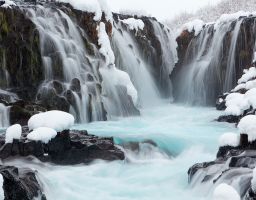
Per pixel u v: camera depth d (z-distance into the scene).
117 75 17.78
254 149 9.12
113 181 9.40
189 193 8.59
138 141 11.57
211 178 8.28
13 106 13.47
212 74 20.97
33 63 15.91
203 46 22.03
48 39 16.31
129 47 20.80
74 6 18.03
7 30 15.60
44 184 8.49
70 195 8.58
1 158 9.52
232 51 20.23
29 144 9.61
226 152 9.52
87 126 14.79
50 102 15.10
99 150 10.21
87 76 16.62
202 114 17.91
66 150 9.97
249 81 17.73
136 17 22.67
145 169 10.22
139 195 8.67
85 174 9.45
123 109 17.42
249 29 19.73
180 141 12.23
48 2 18.02
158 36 22.97
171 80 23.38
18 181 7.25
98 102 16.31
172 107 20.88
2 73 15.34
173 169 10.19
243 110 15.17
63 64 16.34
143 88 21.14
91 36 18.00
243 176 7.57
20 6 16.39
